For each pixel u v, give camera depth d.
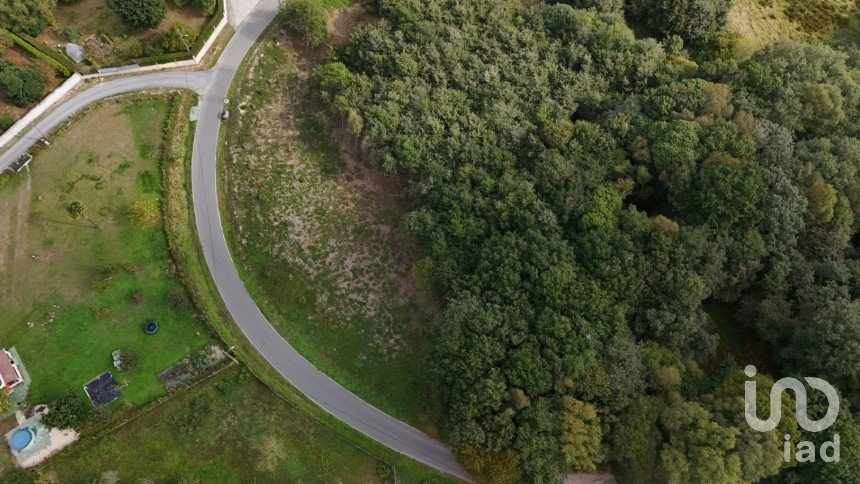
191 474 68.00
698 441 61.56
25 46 84.00
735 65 86.44
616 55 90.38
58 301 72.62
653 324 69.62
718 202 72.12
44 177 79.00
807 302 70.06
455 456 70.38
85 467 66.75
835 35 104.88
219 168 84.56
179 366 72.44
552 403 65.69
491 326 68.62
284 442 70.94
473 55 89.69
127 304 73.88
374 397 74.69
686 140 76.00
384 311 78.56
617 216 74.81
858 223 76.50
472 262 74.94
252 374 73.56
